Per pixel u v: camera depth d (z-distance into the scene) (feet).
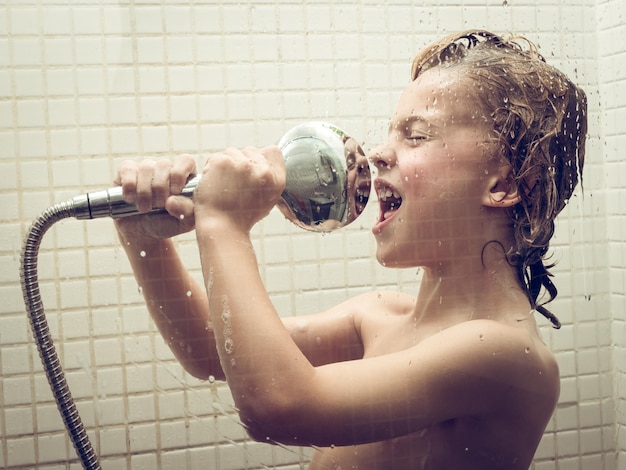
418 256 1.96
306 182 1.83
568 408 2.19
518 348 1.90
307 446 1.77
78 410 1.83
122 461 1.85
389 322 2.00
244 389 1.68
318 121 1.92
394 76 2.02
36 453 1.82
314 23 1.98
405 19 2.04
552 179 2.04
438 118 1.94
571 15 2.22
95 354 1.84
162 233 1.81
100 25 1.87
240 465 1.89
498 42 2.08
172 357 1.87
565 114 2.07
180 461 1.88
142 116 1.89
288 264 1.97
